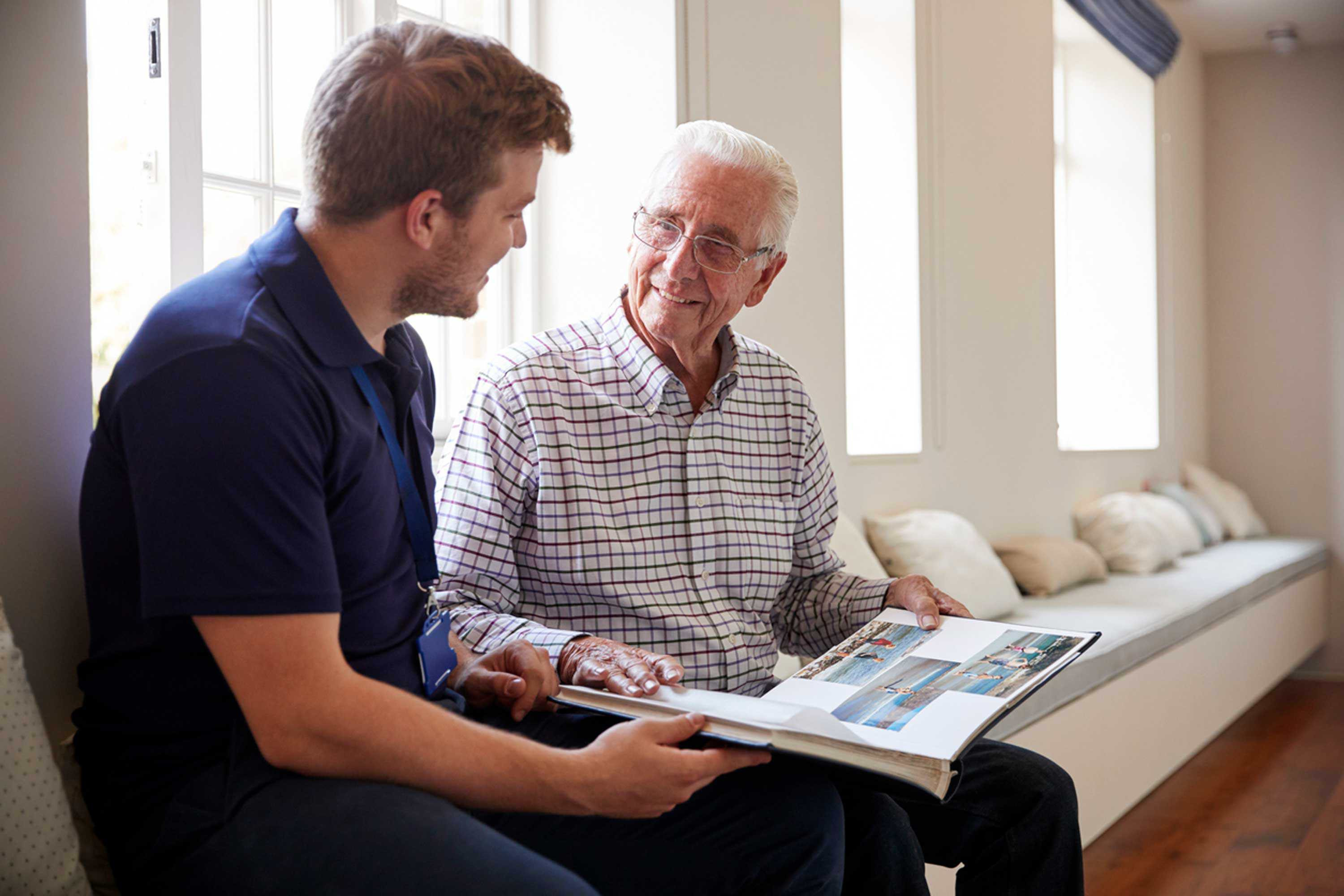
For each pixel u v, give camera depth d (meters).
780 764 1.45
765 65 2.97
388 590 1.29
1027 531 4.65
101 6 1.90
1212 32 6.64
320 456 1.12
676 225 1.72
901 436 3.88
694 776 1.20
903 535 3.47
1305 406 6.94
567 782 1.13
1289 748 4.60
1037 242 4.73
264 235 1.24
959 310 4.12
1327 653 6.73
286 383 1.10
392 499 1.30
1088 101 6.25
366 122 1.15
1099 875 3.12
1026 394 4.64
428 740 1.08
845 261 3.96
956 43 4.12
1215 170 7.13
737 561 1.79
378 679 1.27
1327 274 6.88
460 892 0.99
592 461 1.72
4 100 1.31
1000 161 4.45
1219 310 7.14
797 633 1.99
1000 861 1.75
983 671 1.51
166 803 1.14
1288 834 3.47
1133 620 3.68
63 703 1.37
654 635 1.70
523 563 1.70
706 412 1.79
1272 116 7.00
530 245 2.81
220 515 1.02
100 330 1.93
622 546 1.70
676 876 1.44
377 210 1.18
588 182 2.78
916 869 1.56
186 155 1.90
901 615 1.79
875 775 1.24
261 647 1.03
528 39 2.79
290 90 2.27
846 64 3.93
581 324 1.84
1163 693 3.74
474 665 1.45
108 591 1.17
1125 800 3.40
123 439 1.07
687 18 2.71
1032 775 1.75
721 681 1.73
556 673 1.49
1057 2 5.12
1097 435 6.31
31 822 1.10
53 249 1.36
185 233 1.91
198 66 1.93
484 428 1.67
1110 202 6.25
